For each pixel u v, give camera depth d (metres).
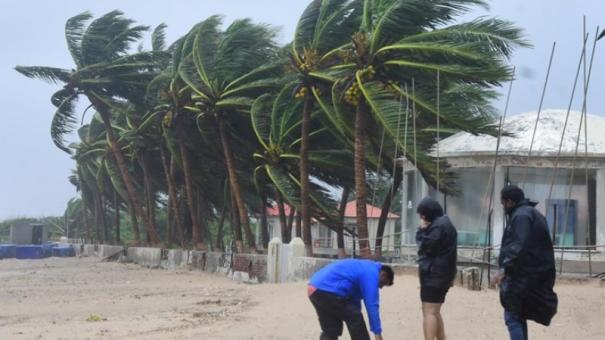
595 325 11.34
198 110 33.72
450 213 24.73
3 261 52.94
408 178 27.03
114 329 13.50
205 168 41.28
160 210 65.94
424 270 8.19
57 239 96.25
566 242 23.75
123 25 41.94
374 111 21.30
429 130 22.59
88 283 27.94
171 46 41.53
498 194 23.73
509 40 20.86
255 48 31.92
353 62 22.80
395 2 21.39
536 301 7.54
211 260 33.78
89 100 43.75
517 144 24.27
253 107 30.44
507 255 7.50
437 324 8.15
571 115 25.86
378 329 7.67
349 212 54.12
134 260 45.88
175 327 13.48
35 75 41.62
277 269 24.42
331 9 25.22
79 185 73.06
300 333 11.93
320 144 31.08
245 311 15.81
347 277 7.86
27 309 18.34
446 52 20.83
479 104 23.48
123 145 48.78
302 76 25.47
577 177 24.19
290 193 28.64
